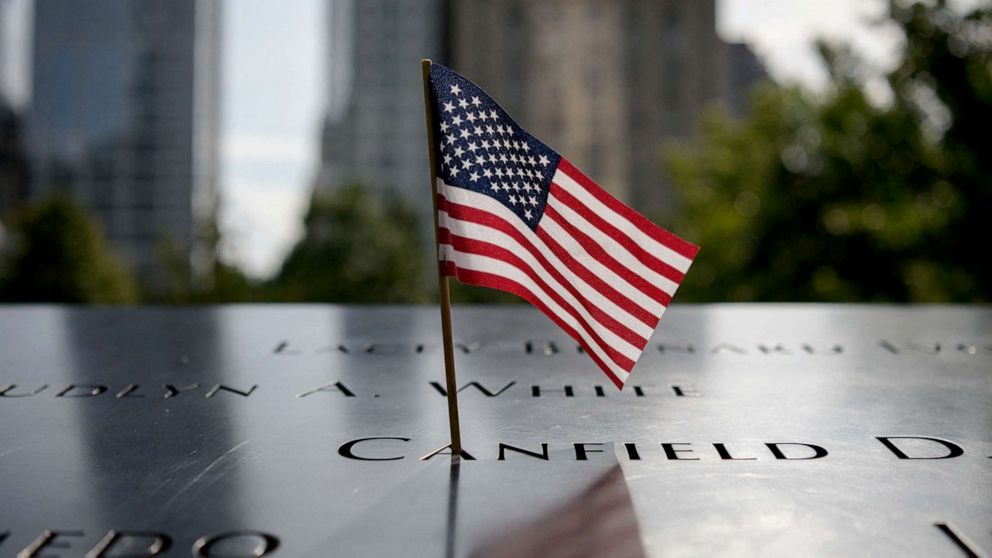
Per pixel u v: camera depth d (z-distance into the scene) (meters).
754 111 37.53
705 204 39.16
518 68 107.56
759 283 34.50
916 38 26.47
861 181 32.28
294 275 69.69
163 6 121.44
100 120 121.19
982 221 27.80
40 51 121.25
